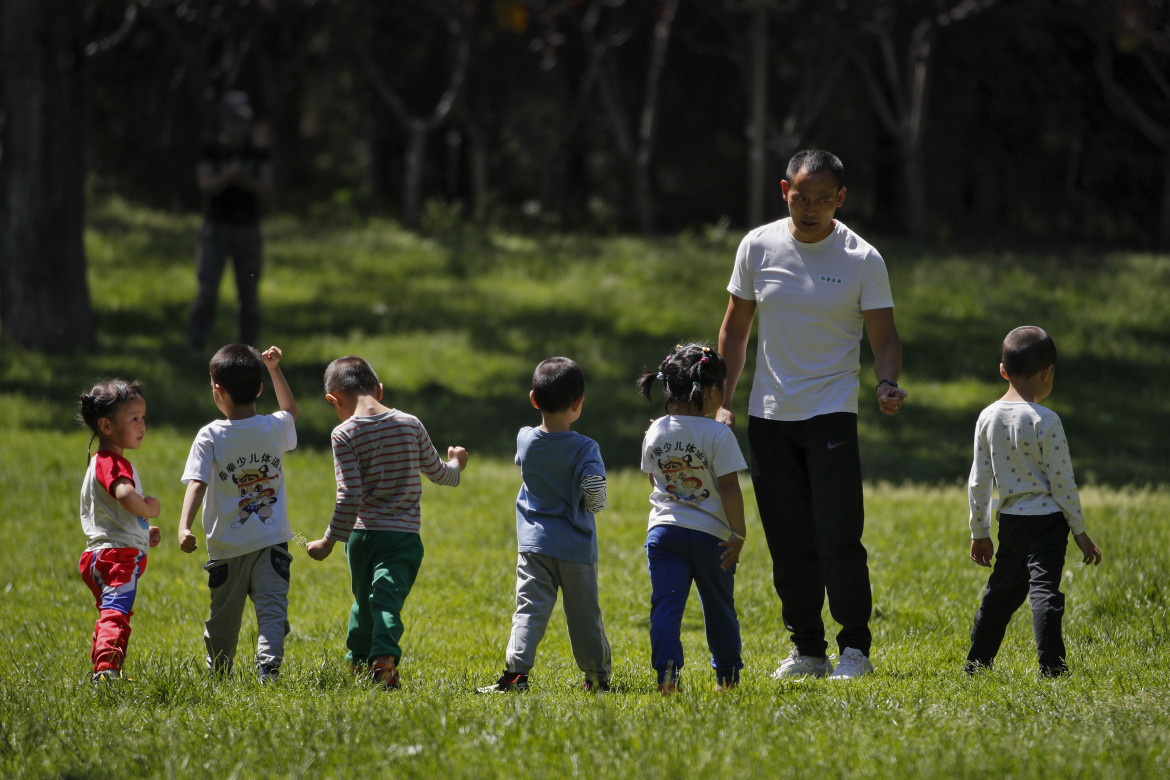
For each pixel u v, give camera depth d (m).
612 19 117.38
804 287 19.34
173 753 13.09
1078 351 71.56
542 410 18.12
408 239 96.62
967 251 106.56
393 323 74.81
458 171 144.38
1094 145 119.88
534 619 17.75
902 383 67.19
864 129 125.38
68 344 62.84
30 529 34.19
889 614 25.33
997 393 65.56
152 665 19.25
